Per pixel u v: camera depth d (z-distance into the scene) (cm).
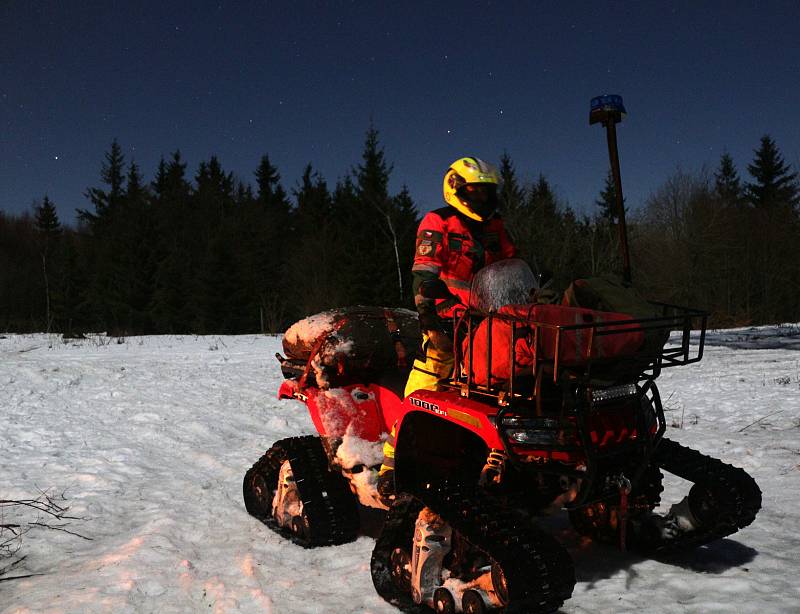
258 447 762
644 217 4212
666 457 379
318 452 472
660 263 4100
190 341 2031
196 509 543
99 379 1138
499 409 327
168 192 6006
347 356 425
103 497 578
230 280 3675
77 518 526
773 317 3781
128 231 4138
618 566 394
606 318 316
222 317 3631
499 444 325
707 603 335
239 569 417
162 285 3850
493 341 327
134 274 3784
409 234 3759
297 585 392
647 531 399
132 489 605
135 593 381
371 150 4328
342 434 421
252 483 512
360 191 4244
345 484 461
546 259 2942
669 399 1016
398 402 406
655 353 327
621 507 351
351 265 3706
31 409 906
